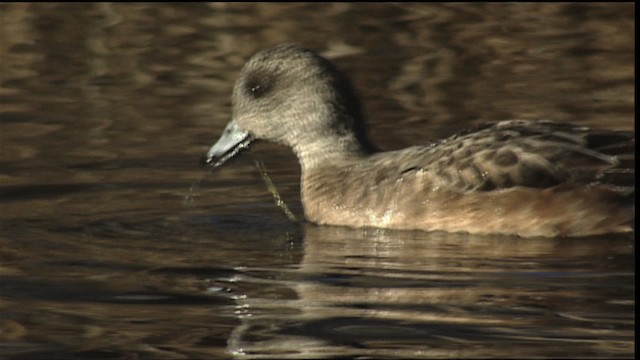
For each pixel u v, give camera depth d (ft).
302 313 35.81
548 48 68.18
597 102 59.06
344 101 46.88
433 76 63.72
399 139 54.34
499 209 43.06
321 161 46.39
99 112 58.80
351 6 75.10
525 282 38.17
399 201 44.24
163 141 54.70
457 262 40.29
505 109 58.29
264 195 48.78
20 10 73.72
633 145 43.32
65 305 36.60
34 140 54.75
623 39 69.41
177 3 75.56
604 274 38.75
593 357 32.35
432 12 74.38
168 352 33.27
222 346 33.58
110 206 46.80
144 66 65.62
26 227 44.24
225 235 43.83
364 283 38.37
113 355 33.09
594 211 42.60
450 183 43.65
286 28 70.85
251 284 38.42
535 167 43.04
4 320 35.45
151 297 37.37
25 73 64.64
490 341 33.58
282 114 47.06
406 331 34.40
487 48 68.18
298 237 43.65
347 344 33.53
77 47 68.59
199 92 61.67
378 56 66.74
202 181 50.03
